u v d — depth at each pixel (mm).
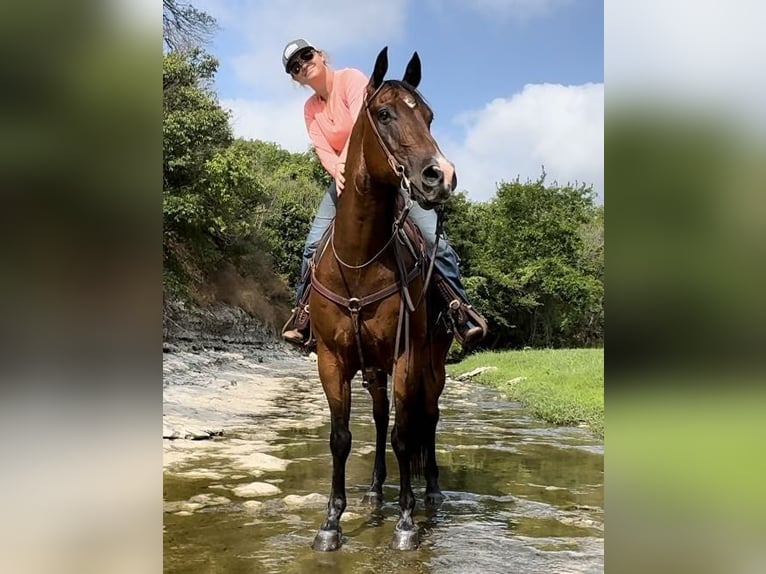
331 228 3910
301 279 4496
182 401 9469
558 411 9523
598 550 3693
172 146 16828
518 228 41094
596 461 6348
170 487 4996
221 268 25422
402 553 3639
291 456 6305
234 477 5344
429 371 4746
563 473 5816
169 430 7020
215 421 8336
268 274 29281
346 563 3467
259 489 4914
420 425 4656
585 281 37438
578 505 4723
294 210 33062
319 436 7551
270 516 4309
